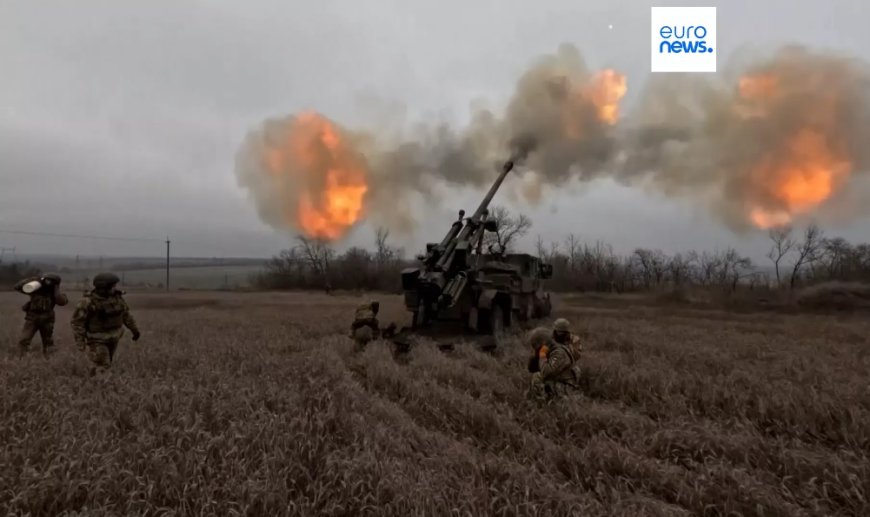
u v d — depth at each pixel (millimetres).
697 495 4359
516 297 15492
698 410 7090
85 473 4363
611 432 6066
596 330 14961
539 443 5539
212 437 5102
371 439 5281
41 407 5996
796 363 9625
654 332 14477
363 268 54625
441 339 12633
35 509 4039
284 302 32531
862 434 5781
